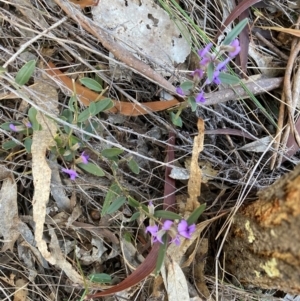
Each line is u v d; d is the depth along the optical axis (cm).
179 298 33
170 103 35
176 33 36
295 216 27
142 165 37
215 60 30
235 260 35
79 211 36
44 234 36
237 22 38
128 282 33
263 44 39
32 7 33
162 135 37
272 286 32
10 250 36
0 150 35
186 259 36
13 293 35
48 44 35
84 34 34
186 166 36
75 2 34
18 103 35
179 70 35
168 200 35
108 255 37
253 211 31
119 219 36
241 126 38
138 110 35
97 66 35
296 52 37
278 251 29
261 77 38
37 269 36
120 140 36
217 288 35
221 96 35
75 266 36
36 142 32
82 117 31
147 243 36
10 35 35
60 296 37
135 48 35
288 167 38
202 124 34
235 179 37
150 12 35
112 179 35
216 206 37
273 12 39
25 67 29
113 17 35
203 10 37
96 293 34
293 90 36
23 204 36
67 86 34
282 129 37
